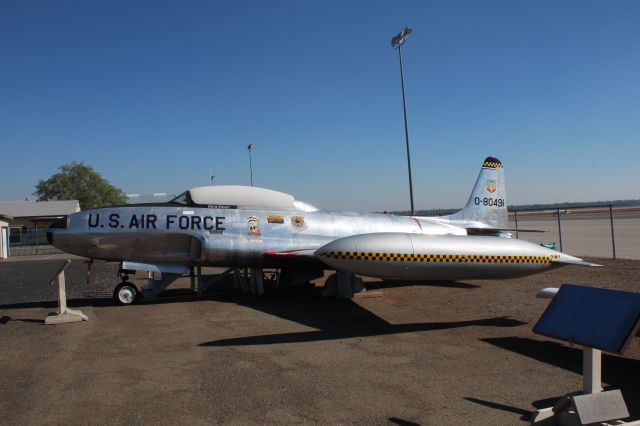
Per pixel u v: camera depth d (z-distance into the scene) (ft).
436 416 12.92
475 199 43.86
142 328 23.91
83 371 17.06
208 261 32.89
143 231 31.53
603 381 15.70
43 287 42.32
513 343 20.42
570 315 12.89
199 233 32.19
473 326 23.70
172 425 12.50
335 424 12.47
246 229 33.14
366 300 31.60
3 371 17.16
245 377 16.19
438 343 20.49
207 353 19.20
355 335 22.03
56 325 24.82
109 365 17.74
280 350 19.53
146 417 13.02
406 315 26.55
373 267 23.08
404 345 20.18
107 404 13.97
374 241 23.21
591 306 12.57
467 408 13.46
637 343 20.10
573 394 12.49
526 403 13.82
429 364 17.51
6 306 31.65
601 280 37.04
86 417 13.07
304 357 18.48
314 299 32.45
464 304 29.53
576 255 56.03
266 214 34.14
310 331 22.90
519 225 143.95
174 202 33.63
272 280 37.83
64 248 31.19
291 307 29.37
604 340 11.64
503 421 12.60
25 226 133.39
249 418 12.87
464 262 23.71
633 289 32.50
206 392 14.84
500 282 38.32
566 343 20.38
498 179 45.11
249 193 34.53
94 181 202.39
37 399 14.42
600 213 286.25
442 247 23.66
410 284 38.50
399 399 14.12
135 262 31.94
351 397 14.30
